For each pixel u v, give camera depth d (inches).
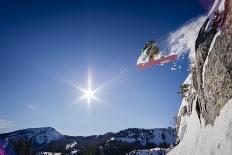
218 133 665.0
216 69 737.0
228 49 663.8
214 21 786.8
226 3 716.0
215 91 747.4
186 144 1146.7
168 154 1525.6
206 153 712.4
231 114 617.3
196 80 1021.2
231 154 526.0
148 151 6663.4
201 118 951.6
